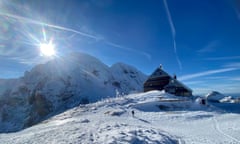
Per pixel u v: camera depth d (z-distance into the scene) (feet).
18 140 47.09
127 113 110.11
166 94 167.94
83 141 40.70
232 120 89.25
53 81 423.64
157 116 104.12
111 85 500.33
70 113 127.24
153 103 134.72
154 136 46.65
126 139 40.75
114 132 47.03
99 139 41.70
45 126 77.10
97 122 70.18
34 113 357.00
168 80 215.92
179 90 196.03
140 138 42.78
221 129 69.97
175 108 127.85
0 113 409.49
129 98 156.35
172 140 48.73
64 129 55.62
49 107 351.25
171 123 89.15
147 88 230.48
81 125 62.75
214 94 312.91
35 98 389.80
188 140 51.60
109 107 130.62
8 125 358.02
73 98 373.20
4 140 49.42
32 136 49.78
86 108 136.26
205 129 72.08
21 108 402.72
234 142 50.06
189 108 128.57
